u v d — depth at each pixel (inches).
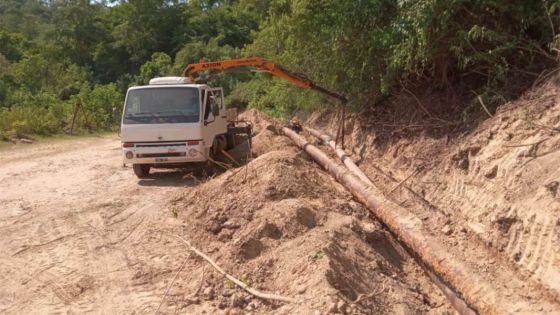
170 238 318.3
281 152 403.2
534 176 269.6
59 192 455.2
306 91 742.5
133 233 332.2
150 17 2285.9
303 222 292.7
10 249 311.1
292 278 244.5
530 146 286.4
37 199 430.0
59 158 683.4
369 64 482.0
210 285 252.8
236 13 2362.2
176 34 2273.6
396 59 408.2
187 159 469.4
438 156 379.6
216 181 387.5
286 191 333.4
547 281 225.3
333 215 303.0
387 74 456.8
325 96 682.2
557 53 338.3
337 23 511.5
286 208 299.6
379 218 330.6
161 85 490.9
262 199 326.3
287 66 796.6
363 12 458.6
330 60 553.0
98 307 236.5
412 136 435.8
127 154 472.4
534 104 315.9
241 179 362.9
